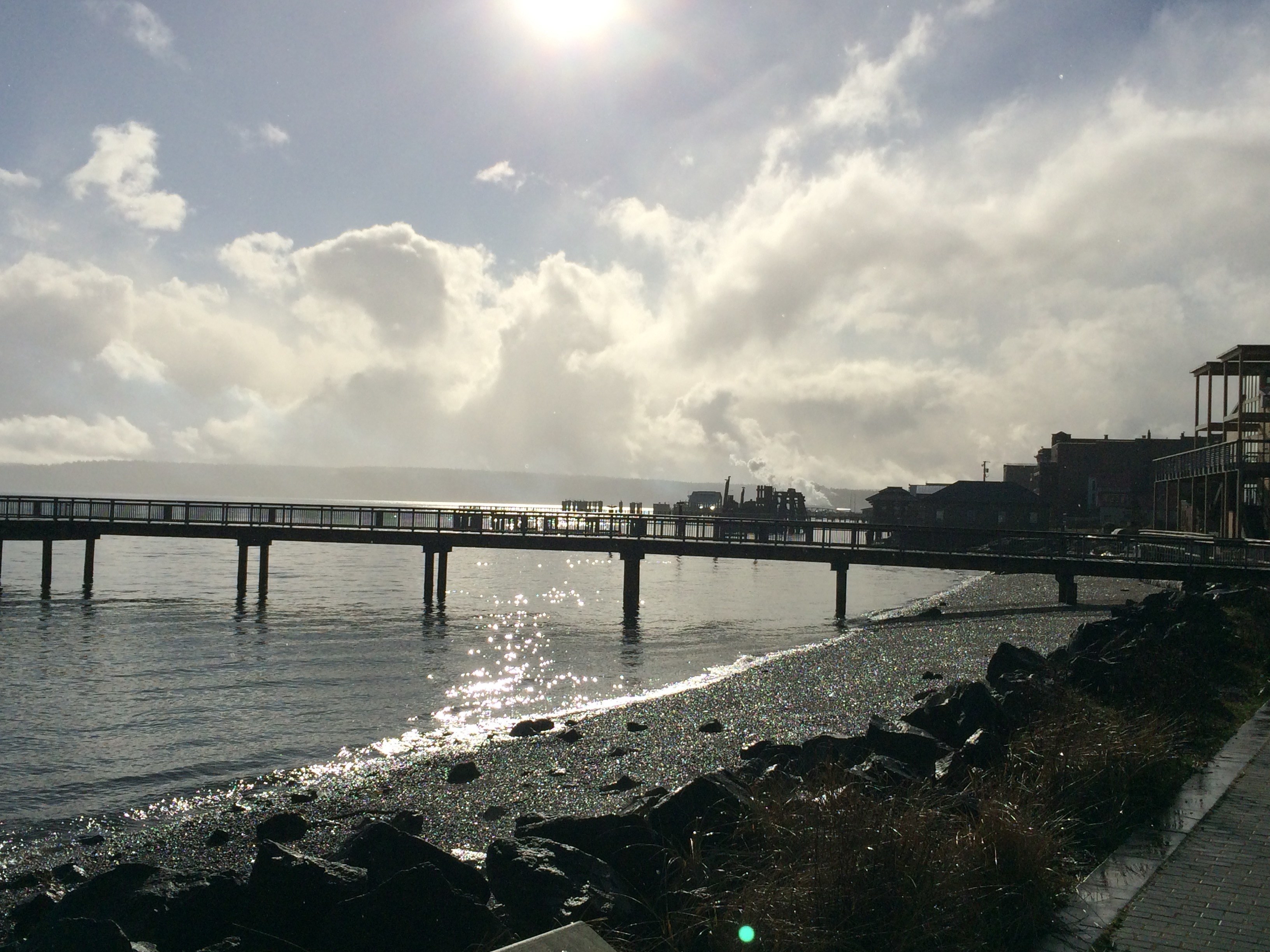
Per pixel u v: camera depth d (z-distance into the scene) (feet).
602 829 24.31
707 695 63.31
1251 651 49.83
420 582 184.34
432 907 20.17
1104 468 288.71
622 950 18.56
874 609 142.20
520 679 76.84
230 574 189.57
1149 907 18.85
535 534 131.13
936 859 19.35
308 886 21.98
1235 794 26.66
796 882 18.79
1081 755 27.48
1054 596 136.77
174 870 31.27
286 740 55.77
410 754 51.93
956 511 291.58
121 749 53.42
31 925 28.45
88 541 140.77
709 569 274.57
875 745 36.45
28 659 83.51
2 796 45.14
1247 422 144.87
